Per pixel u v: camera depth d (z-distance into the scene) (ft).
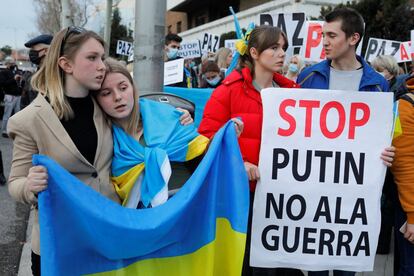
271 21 17.04
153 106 7.36
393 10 50.34
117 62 6.84
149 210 6.32
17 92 35.65
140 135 7.01
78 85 6.45
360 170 7.90
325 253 8.06
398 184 8.35
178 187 7.25
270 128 7.90
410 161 8.18
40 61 14.39
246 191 6.66
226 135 6.77
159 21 12.78
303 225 8.04
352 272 8.93
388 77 17.04
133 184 6.70
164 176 6.58
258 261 8.14
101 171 6.63
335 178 7.95
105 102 6.63
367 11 52.29
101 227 5.99
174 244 6.70
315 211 7.98
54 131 6.26
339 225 7.99
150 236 6.22
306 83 9.35
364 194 7.93
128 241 6.18
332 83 9.09
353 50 8.95
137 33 12.88
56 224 5.91
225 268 6.95
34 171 5.66
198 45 36.32
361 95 7.77
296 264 8.11
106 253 6.33
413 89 8.39
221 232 6.95
